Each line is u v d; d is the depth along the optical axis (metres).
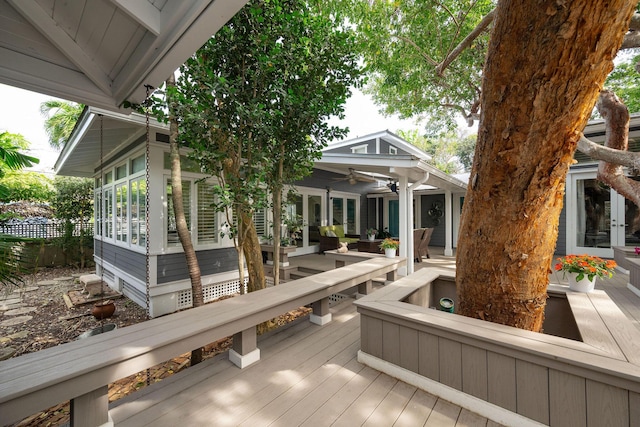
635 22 2.60
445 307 2.58
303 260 6.92
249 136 3.37
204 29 1.34
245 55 3.21
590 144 2.88
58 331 4.21
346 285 3.37
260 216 6.67
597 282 4.63
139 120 3.86
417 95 7.33
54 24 1.50
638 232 6.24
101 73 1.90
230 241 5.55
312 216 8.32
